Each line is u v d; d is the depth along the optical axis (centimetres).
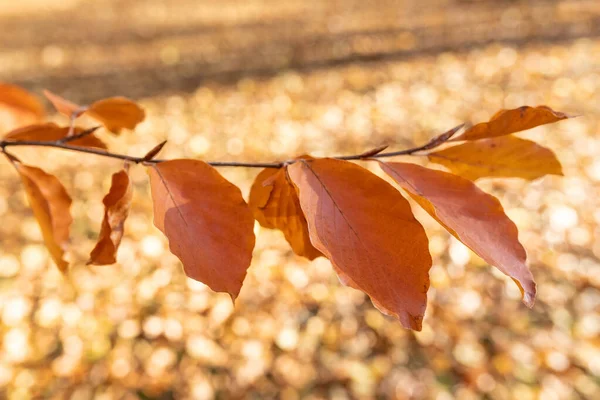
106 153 86
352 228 71
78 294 373
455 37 808
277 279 375
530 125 79
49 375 314
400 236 70
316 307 353
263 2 1253
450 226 71
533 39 750
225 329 340
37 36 1169
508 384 291
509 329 321
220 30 1036
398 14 974
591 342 307
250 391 301
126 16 1298
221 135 601
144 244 416
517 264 73
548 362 299
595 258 364
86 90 784
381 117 596
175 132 618
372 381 300
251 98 691
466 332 322
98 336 339
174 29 1094
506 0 951
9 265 406
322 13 1070
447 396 288
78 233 439
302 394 297
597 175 441
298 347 325
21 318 354
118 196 81
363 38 862
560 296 339
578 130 507
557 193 427
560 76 629
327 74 734
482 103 600
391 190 74
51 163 557
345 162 77
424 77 688
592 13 819
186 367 316
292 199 89
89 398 300
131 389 304
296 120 618
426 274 68
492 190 438
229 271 73
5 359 323
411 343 320
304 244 96
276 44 891
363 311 346
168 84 771
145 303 362
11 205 489
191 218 76
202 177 80
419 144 535
